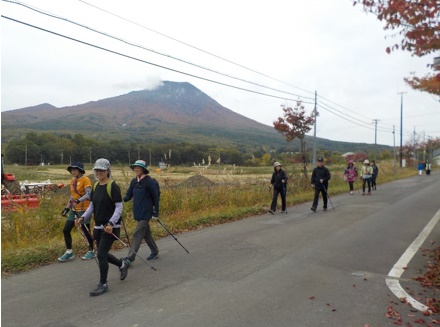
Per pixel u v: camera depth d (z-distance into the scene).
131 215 10.19
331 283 5.66
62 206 9.63
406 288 5.46
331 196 18.45
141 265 6.64
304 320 4.40
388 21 5.35
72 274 6.12
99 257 5.30
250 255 7.25
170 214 11.51
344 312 4.63
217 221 11.00
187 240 8.63
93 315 4.54
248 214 12.41
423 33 5.27
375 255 7.24
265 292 5.28
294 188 18.34
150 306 4.80
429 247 7.88
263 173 32.88
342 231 9.57
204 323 4.31
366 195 18.94
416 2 5.11
